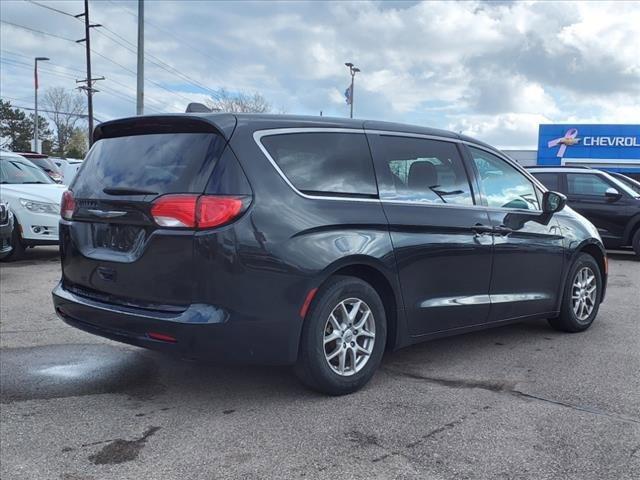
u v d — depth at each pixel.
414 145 4.59
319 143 4.04
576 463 3.09
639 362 4.83
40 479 2.92
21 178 10.57
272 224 3.62
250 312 3.55
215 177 3.56
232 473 2.97
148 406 3.84
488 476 2.96
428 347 5.26
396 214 4.23
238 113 3.86
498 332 5.84
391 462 3.09
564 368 4.66
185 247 3.49
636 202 11.33
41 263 9.83
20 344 5.20
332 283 3.88
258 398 3.97
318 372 3.84
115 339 3.81
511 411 3.76
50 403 3.88
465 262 4.66
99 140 4.39
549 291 5.48
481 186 4.96
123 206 3.77
